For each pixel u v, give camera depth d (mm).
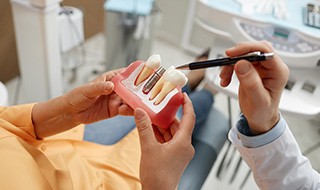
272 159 498
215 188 1381
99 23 2375
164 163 448
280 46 862
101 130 979
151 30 1830
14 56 1688
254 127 456
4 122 636
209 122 1087
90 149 826
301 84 881
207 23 941
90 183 702
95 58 2158
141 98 532
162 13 2250
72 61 2029
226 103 1850
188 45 2373
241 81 370
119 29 1734
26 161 560
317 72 902
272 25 875
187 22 2268
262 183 547
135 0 1736
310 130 1778
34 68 1414
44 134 683
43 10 1184
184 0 2211
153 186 443
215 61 452
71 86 1827
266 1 994
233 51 435
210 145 991
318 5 1048
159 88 527
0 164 525
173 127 517
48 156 684
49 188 565
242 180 1438
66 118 645
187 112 507
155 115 505
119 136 983
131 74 561
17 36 1350
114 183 746
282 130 478
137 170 797
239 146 507
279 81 399
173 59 2295
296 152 506
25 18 1250
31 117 652
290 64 867
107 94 587
